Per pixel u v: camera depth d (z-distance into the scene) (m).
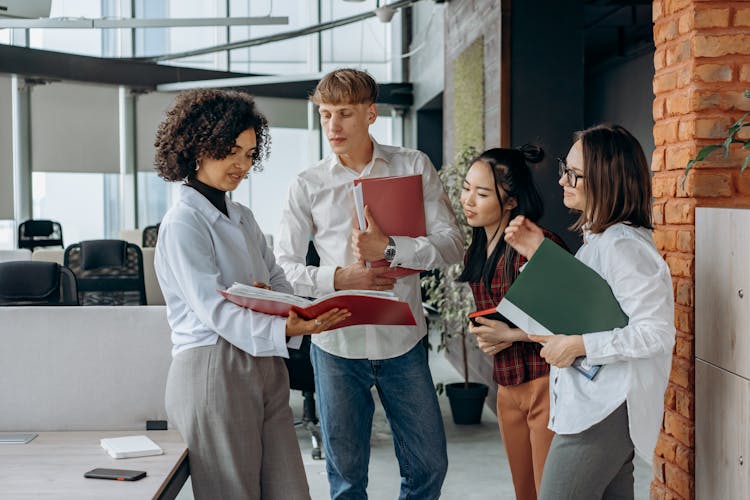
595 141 2.13
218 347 2.12
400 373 2.90
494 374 2.66
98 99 12.52
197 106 2.14
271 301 2.02
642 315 1.99
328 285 2.79
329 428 2.90
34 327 2.66
